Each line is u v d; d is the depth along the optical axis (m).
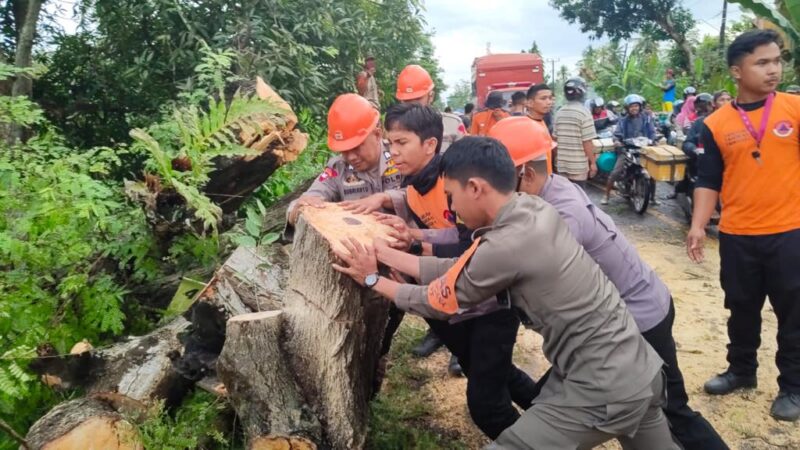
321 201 2.99
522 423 2.13
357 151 3.11
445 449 3.19
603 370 2.02
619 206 8.59
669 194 9.29
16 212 3.34
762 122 3.13
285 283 3.01
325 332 2.43
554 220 2.07
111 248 3.52
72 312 3.29
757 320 3.50
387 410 3.44
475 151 2.06
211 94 4.60
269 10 7.32
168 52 7.11
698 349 4.29
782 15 8.15
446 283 2.12
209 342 2.98
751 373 3.64
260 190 5.20
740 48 3.12
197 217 3.42
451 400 3.70
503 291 2.12
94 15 7.36
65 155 3.99
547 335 2.09
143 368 2.93
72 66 7.52
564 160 6.36
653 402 2.17
